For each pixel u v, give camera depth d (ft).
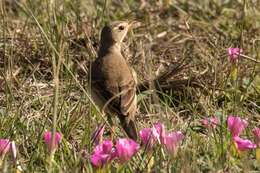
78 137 38.06
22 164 33.78
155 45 50.26
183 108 41.96
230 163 33.09
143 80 44.80
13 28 51.13
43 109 40.78
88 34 49.96
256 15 51.55
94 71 40.65
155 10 53.93
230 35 50.57
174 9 54.08
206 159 34.01
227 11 53.36
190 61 47.55
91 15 52.29
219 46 48.52
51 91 43.42
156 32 51.93
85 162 31.63
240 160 33.19
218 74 44.50
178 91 44.01
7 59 46.85
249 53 48.06
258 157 32.55
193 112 39.14
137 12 53.62
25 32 49.24
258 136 32.55
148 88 43.88
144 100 42.27
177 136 30.78
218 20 52.90
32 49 47.88
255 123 40.16
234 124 32.40
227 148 33.81
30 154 35.91
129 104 38.24
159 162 32.22
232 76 42.63
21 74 46.26
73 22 51.29
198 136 36.04
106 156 29.25
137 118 40.50
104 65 40.78
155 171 31.40
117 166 31.12
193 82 43.93
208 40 49.90
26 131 37.24
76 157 33.30
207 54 47.62
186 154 31.63
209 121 35.60
